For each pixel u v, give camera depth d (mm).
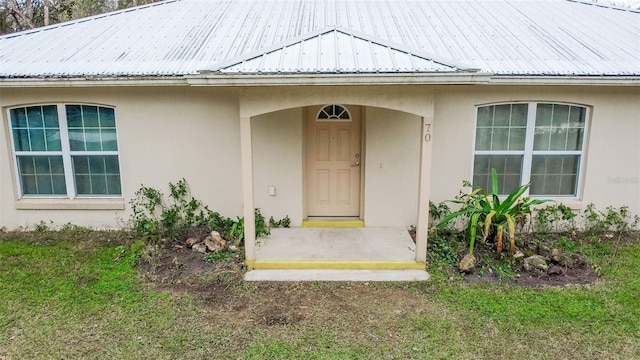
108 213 7445
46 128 7270
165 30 7965
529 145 7191
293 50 5523
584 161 7215
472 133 7059
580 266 5949
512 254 6027
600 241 6895
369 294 5277
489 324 4617
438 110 6965
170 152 7234
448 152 7113
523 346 4254
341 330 4539
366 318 4758
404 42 7250
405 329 4547
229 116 7109
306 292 5332
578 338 4367
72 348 4242
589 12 8812
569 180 7383
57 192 7555
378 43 5676
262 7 9125
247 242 5844
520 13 8734
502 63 6617
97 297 5199
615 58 6832
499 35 7629
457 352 4168
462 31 7781
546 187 7398
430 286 5441
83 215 7465
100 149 7336
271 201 7402
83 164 7426
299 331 4523
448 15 8578
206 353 4172
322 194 7578
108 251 6555
